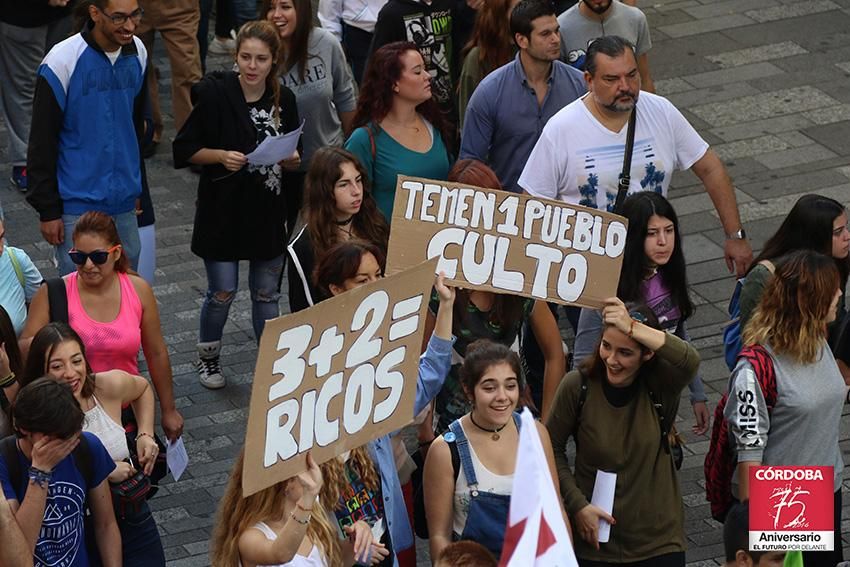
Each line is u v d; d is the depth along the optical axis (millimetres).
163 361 21844
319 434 14203
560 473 18250
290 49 26234
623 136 22625
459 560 14430
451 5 28406
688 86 35781
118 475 18000
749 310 20000
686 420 24922
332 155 21141
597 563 18266
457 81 29594
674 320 20719
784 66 36531
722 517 19484
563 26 27359
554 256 18000
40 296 21250
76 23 24125
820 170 32312
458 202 17891
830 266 17922
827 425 18359
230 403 25484
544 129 22828
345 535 16344
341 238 21156
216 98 24312
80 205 24359
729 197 23422
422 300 14773
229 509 15078
